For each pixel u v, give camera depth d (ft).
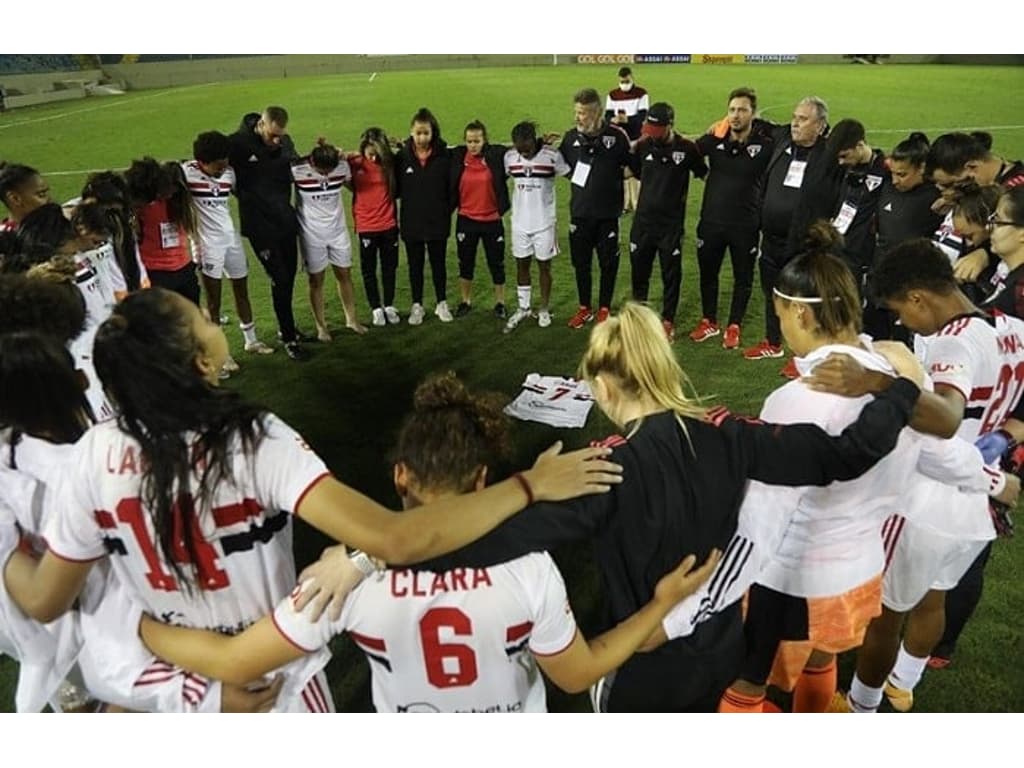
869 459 5.37
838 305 6.05
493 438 5.12
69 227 11.02
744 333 19.70
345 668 9.45
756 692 7.22
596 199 18.61
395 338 19.69
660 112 17.12
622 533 5.17
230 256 17.93
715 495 5.25
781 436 5.41
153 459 4.55
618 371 5.42
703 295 18.99
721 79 76.02
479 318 20.95
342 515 4.52
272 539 5.14
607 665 5.09
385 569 4.66
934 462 6.43
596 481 5.00
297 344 18.63
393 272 20.07
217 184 17.08
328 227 18.53
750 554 5.74
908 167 14.08
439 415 4.89
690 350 18.66
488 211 19.53
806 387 6.01
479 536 4.63
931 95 62.54
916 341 8.82
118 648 5.34
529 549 4.70
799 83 71.51
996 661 9.27
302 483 4.62
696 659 5.79
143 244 15.70
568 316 21.01
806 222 16.17
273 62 104.68
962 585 8.45
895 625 7.73
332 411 15.97
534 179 18.95
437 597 4.61
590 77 82.02
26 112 69.82
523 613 4.69
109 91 88.17
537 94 68.90
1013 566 10.87
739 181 17.22
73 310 6.75
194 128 57.21
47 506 5.39
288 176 17.53
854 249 15.53
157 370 4.52
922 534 7.25
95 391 10.16
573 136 18.56
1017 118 50.78
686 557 5.33
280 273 17.79
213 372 5.03
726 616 5.96
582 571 11.08
